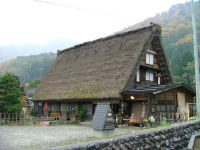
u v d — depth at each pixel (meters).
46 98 22.02
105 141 4.38
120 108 16.47
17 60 96.25
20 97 18.84
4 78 17.73
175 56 58.31
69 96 19.09
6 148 8.56
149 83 20.73
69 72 23.36
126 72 16.80
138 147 5.16
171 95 17.39
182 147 6.91
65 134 12.41
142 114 16.36
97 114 9.52
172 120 15.65
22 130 14.30
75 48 26.91
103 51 21.64
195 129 8.69
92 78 19.16
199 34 61.06
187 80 43.41
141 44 18.25
